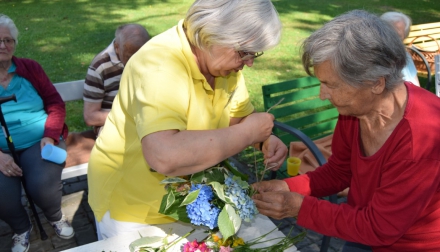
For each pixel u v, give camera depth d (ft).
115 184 5.45
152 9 31.96
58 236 9.61
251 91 17.29
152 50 4.65
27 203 10.77
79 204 10.76
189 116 4.87
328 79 4.16
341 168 5.84
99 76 9.24
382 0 34.86
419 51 17.16
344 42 3.93
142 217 5.50
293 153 10.20
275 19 4.47
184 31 4.77
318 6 32.94
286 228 10.05
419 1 34.47
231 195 4.57
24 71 8.89
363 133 4.94
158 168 4.17
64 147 9.45
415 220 4.57
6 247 9.34
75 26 26.66
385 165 4.54
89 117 9.52
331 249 9.42
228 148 4.37
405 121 4.31
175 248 5.03
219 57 4.56
